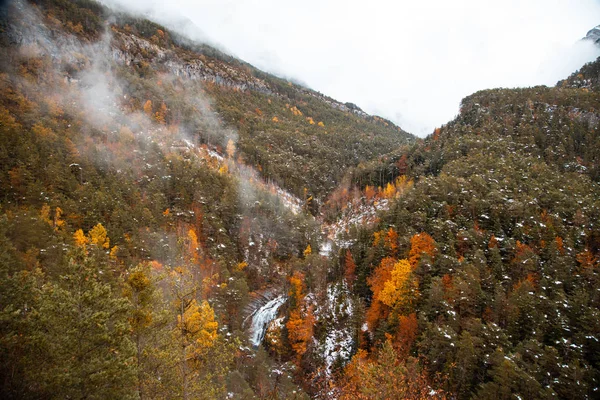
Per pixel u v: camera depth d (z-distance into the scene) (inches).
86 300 547.5
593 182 3683.6
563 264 1937.7
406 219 2669.8
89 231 2224.4
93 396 502.6
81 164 3309.5
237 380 1493.6
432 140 5723.4
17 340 475.5
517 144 4480.8
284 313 2519.7
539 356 1337.4
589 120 5251.0
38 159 2859.3
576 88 7239.2
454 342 1439.5
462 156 4197.8
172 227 2945.4
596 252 2383.1
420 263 1989.4
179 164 4234.7
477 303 1720.0
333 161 7514.8
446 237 2353.6
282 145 7696.9
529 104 5772.6
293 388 1732.3
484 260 2004.2
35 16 6560.0
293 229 4033.0
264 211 4197.8
